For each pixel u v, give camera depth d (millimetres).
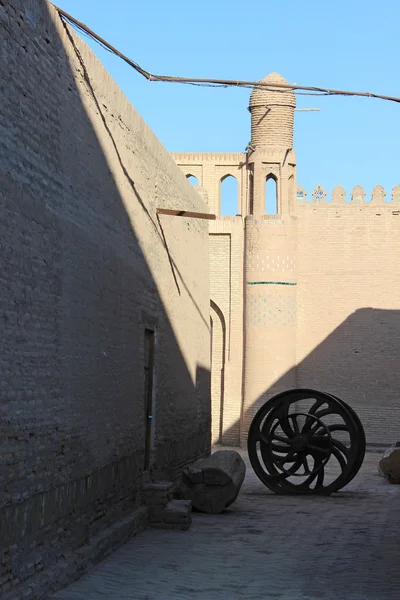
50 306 7789
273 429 15430
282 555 9547
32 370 7297
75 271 8547
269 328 25203
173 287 13820
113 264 10047
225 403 25656
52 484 7742
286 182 25531
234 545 10094
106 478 9578
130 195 10984
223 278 25984
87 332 8938
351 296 25797
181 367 14375
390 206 25906
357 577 8406
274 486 15305
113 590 7629
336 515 12758
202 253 16828
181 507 11195
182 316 14539
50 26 7918
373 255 25844
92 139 9250
